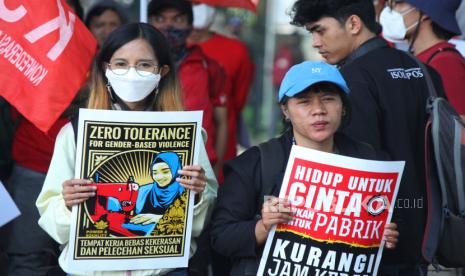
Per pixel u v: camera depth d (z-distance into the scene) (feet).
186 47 18.83
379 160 12.77
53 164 12.72
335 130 12.66
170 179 12.61
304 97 12.50
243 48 23.80
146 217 12.57
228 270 13.91
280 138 13.04
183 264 12.82
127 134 12.37
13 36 14.40
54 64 14.32
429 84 14.44
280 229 12.38
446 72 16.11
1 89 14.25
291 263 12.41
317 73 12.40
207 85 18.92
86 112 12.22
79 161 12.27
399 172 12.47
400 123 14.10
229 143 23.13
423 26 16.63
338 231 12.39
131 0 35.29
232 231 12.61
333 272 12.43
